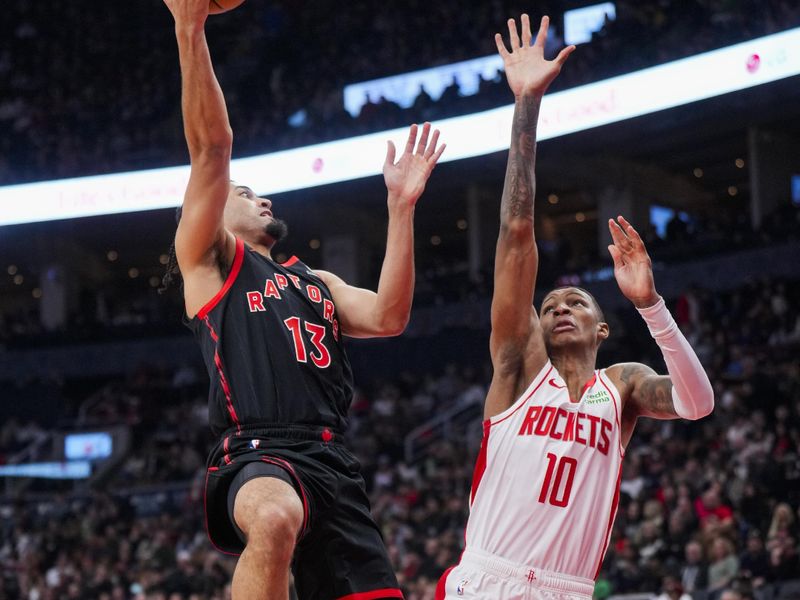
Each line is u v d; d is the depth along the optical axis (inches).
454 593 140.2
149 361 985.5
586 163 847.1
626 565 441.7
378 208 959.0
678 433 579.2
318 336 140.3
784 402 568.4
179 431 859.4
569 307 147.3
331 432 136.1
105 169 896.3
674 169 888.3
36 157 986.1
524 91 151.0
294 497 125.1
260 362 134.7
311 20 1011.9
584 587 138.6
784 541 414.0
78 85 1055.6
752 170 785.6
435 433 737.6
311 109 917.8
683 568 426.9
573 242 1027.3
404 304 143.7
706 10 733.3
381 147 802.2
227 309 137.2
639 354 735.7
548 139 741.9
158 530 659.4
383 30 960.9
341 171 817.5
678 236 821.9
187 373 933.8
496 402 144.6
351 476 137.0
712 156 857.5
